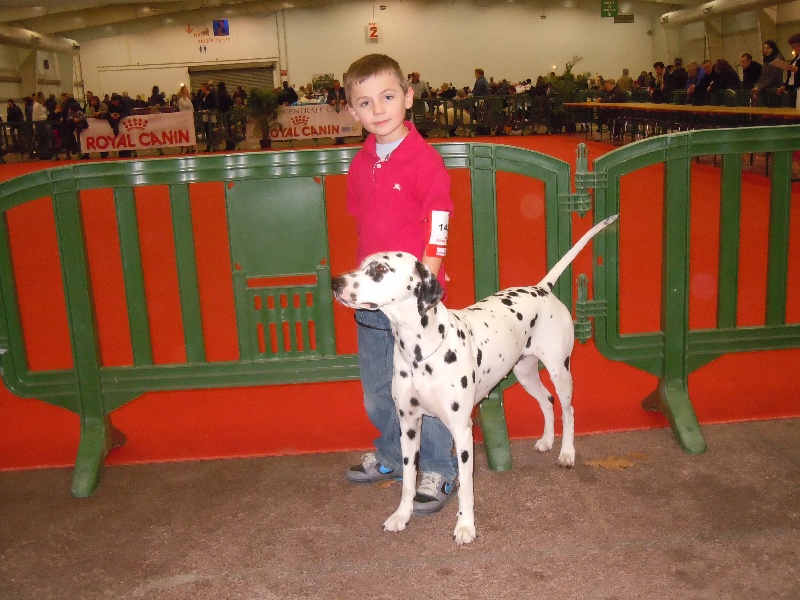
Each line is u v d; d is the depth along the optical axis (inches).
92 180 140.8
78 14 1223.5
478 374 115.9
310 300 147.3
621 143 732.0
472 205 146.0
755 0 989.2
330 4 1280.8
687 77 769.6
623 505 122.8
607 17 1310.3
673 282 149.3
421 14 1295.5
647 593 99.9
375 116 110.5
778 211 149.9
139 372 148.3
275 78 1312.7
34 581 109.5
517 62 1322.6
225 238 334.0
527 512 122.3
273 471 141.6
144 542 119.0
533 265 271.1
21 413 172.4
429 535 117.6
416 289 105.3
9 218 390.3
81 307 144.6
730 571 103.9
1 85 1103.0
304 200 143.1
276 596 103.5
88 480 136.6
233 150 847.7
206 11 1275.8
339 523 122.3
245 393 177.5
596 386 172.6
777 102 506.9
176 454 149.9
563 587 102.1
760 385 168.4
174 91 1316.4
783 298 153.3
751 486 126.8
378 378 127.0
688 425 144.1
